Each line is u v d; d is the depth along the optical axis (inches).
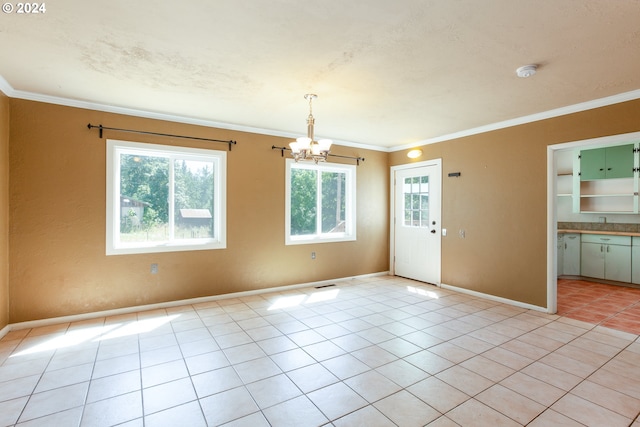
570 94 125.1
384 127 176.4
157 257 154.1
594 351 109.4
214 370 96.3
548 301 148.3
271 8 72.7
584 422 73.1
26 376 92.4
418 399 81.8
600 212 218.8
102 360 102.3
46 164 131.5
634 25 78.1
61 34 84.4
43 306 131.4
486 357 104.9
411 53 93.5
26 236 128.4
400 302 165.8
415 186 215.9
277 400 81.4
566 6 71.0
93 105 139.1
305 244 198.5
